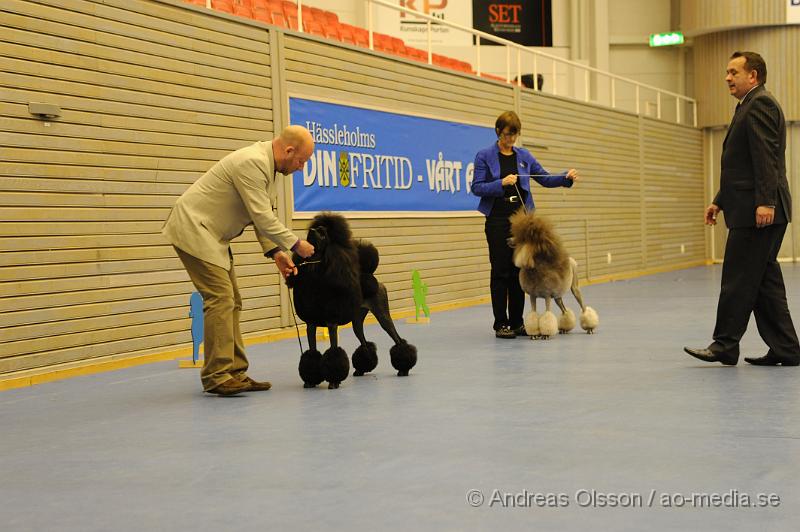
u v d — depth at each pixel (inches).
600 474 124.7
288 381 221.1
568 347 270.8
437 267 448.5
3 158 233.0
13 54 236.4
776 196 211.2
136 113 277.4
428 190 441.7
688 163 786.8
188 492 122.0
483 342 292.7
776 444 140.3
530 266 285.7
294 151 199.2
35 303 240.8
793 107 732.0
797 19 719.1
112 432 165.5
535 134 555.5
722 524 102.4
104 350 263.1
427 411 174.4
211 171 201.9
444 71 461.4
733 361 219.3
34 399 209.0
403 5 685.9
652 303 428.1
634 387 196.1
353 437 152.7
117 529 107.2
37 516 113.7
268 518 109.0
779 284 219.8
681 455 134.5
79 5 257.4
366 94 399.5
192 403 194.4
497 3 721.0
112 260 267.1
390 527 104.2
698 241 808.3
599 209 641.0
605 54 765.3
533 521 105.2
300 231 353.1
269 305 338.0
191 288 298.7
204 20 308.5
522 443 144.7
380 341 306.2
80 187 256.5
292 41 353.7
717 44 770.2
